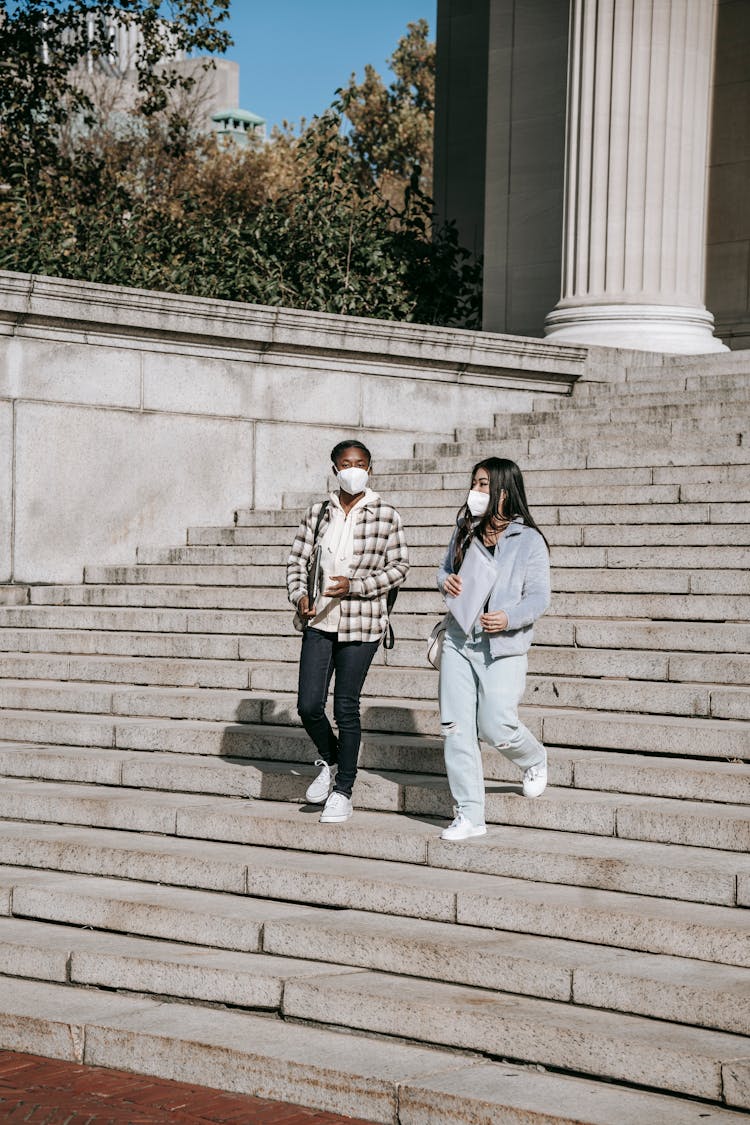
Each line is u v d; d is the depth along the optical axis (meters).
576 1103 4.46
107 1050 5.31
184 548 11.65
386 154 52.69
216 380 12.41
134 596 10.82
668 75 15.16
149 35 24.27
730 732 6.57
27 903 6.55
